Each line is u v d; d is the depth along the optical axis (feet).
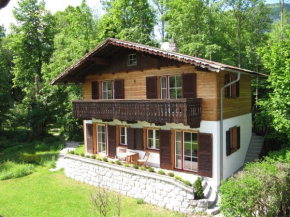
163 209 32.68
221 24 69.36
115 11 90.74
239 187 24.02
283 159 34.99
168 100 34.81
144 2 89.61
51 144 73.31
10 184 43.42
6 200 36.65
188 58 33.68
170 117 34.88
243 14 67.72
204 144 36.24
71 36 91.09
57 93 79.66
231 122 39.83
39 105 80.38
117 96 46.85
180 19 65.92
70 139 80.74
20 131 82.58
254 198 23.50
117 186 38.60
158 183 33.78
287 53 40.86
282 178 25.43
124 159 46.24
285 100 39.09
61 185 42.14
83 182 43.29
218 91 35.40
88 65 48.83
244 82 45.85
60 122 77.92
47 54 103.09
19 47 98.78
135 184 36.37
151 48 37.35
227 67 32.01
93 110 45.29
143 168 36.06
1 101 79.82
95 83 50.42
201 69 35.27
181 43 71.56
